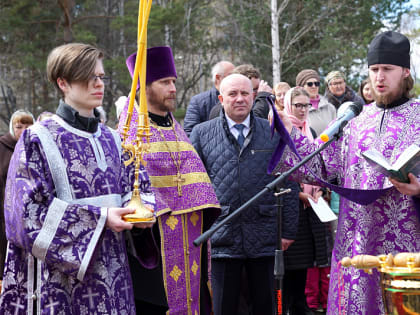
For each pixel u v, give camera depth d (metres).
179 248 3.67
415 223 3.16
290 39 21.56
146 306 3.48
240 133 4.42
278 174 3.51
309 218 5.05
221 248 4.28
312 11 21.75
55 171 2.72
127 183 2.99
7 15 20.08
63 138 2.77
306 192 5.06
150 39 21.70
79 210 2.67
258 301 4.30
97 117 2.96
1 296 2.76
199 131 4.52
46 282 2.69
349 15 21.62
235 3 23.12
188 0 22.92
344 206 3.38
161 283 3.48
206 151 4.43
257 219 4.31
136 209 2.81
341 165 3.48
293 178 3.52
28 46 20.22
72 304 2.69
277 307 3.52
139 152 3.04
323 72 21.25
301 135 3.53
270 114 3.85
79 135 2.81
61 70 2.83
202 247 3.87
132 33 22.81
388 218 3.21
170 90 3.82
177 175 3.72
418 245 3.15
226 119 4.47
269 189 3.10
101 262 2.75
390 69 3.29
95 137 2.87
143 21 3.08
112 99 22.31
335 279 3.38
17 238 2.67
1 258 6.09
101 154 2.85
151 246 3.02
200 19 24.56
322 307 5.73
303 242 5.03
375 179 3.25
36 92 24.03
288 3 22.02
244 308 4.78
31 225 2.63
